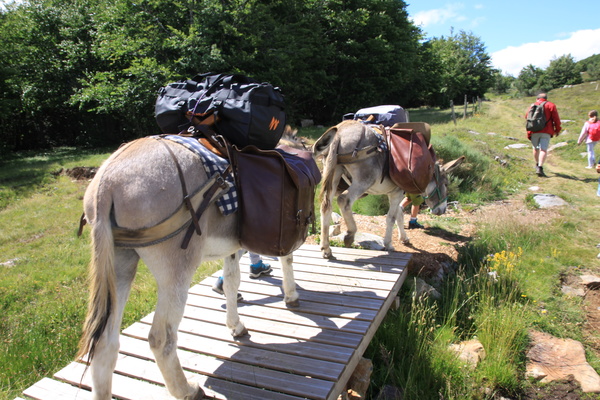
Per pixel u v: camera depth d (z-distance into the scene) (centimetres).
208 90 285
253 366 302
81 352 199
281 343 330
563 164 1315
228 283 329
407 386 354
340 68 2555
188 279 234
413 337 416
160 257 226
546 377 397
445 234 705
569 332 469
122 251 226
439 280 546
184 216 229
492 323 455
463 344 438
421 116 2662
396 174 512
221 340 338
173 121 292
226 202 255
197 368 299
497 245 666
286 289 392
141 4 1739
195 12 1744
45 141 2417
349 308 389
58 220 938
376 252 557
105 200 210
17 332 420
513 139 1595
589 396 374
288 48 1905
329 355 310
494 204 922
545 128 1139
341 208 517
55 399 265
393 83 2666
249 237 270
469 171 1037
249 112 271
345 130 507
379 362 406
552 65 5847
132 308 471
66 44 2050
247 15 1753
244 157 274
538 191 1016
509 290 534
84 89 1866
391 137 532
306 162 336
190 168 237
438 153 1040
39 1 2175
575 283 577
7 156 1931
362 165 509
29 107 2150
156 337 229
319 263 516
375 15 2444
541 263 621
